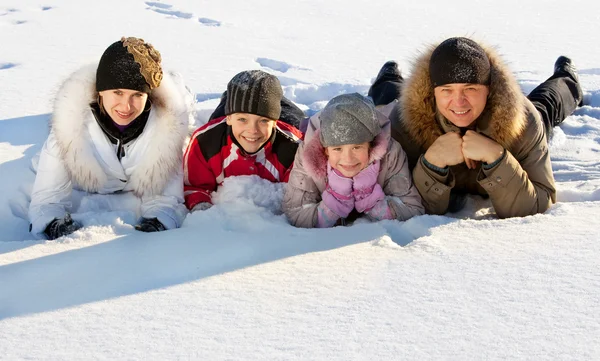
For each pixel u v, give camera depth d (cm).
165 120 287
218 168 307
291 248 248
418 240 248
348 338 186
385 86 425
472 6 914
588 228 252
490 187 270
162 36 706
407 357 176
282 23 791
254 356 179
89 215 282
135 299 213
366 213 282
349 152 263
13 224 300
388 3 938
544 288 208
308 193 283
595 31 721
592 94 458
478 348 179
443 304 201
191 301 210
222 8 885
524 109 277
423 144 294
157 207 289
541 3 935
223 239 259
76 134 281
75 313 205
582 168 348
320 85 498
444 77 264
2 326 199
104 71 271
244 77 290
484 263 227
